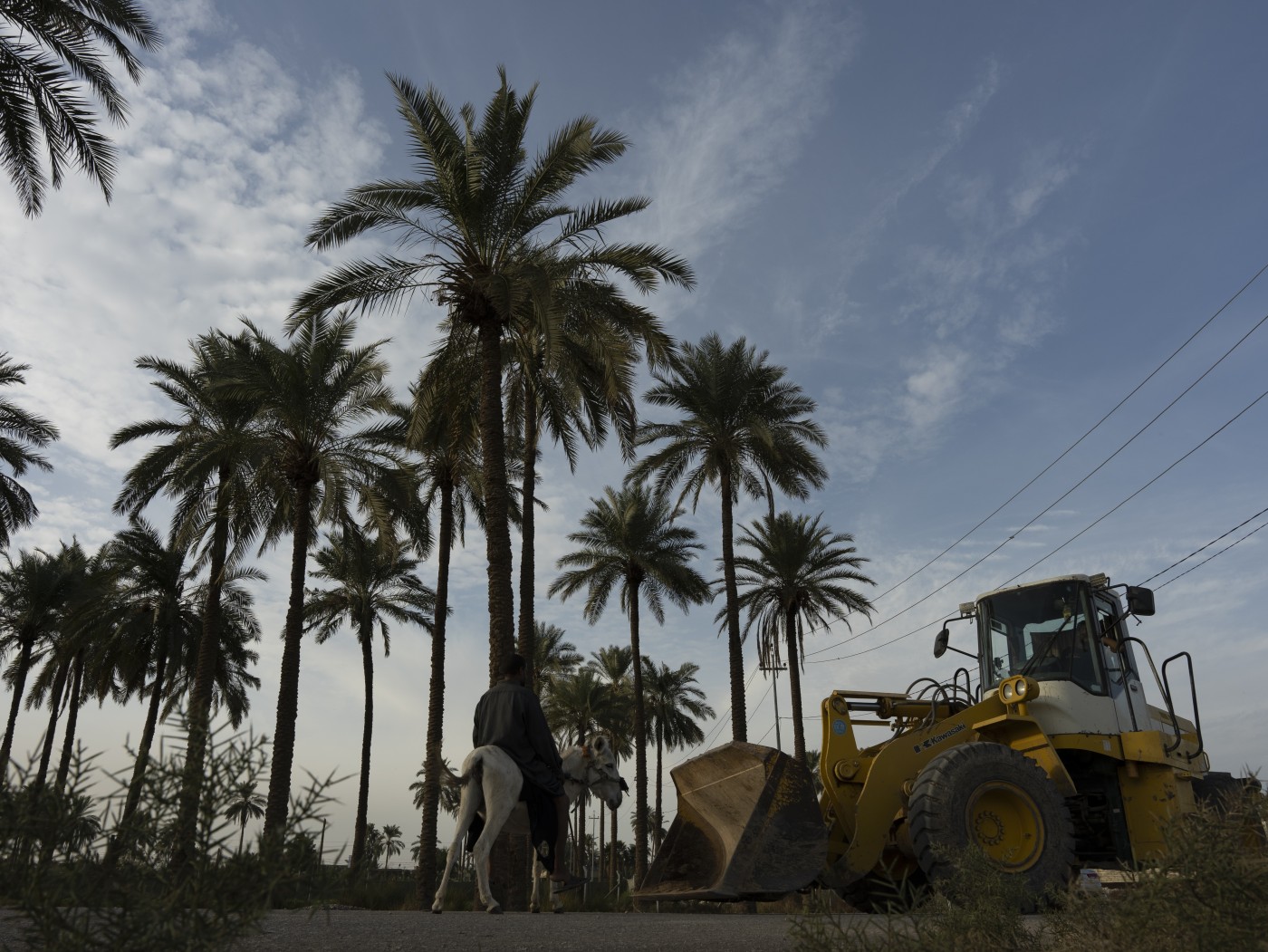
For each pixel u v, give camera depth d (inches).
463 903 956.6
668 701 2085.4
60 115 608.1
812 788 268.2
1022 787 285.1
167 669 1350.9
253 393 919.0
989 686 361.7
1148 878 120.6
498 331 697.0
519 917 225.1
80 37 613.0
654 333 722.2
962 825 274.1
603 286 717.3
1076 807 330.6
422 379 770.2
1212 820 118.5
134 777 78.2
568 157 665.0
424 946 138.9
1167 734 350.0
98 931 75.8
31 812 75.8
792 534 1451.8
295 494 975.6
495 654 638.5
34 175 624.4
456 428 822.5
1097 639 338.6
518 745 277.7
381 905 802.2
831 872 294.2
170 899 74.6
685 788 286.2
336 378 947.3
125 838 77.1
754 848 258.4
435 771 1113.4
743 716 1135.6
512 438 969.5
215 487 1013.8
